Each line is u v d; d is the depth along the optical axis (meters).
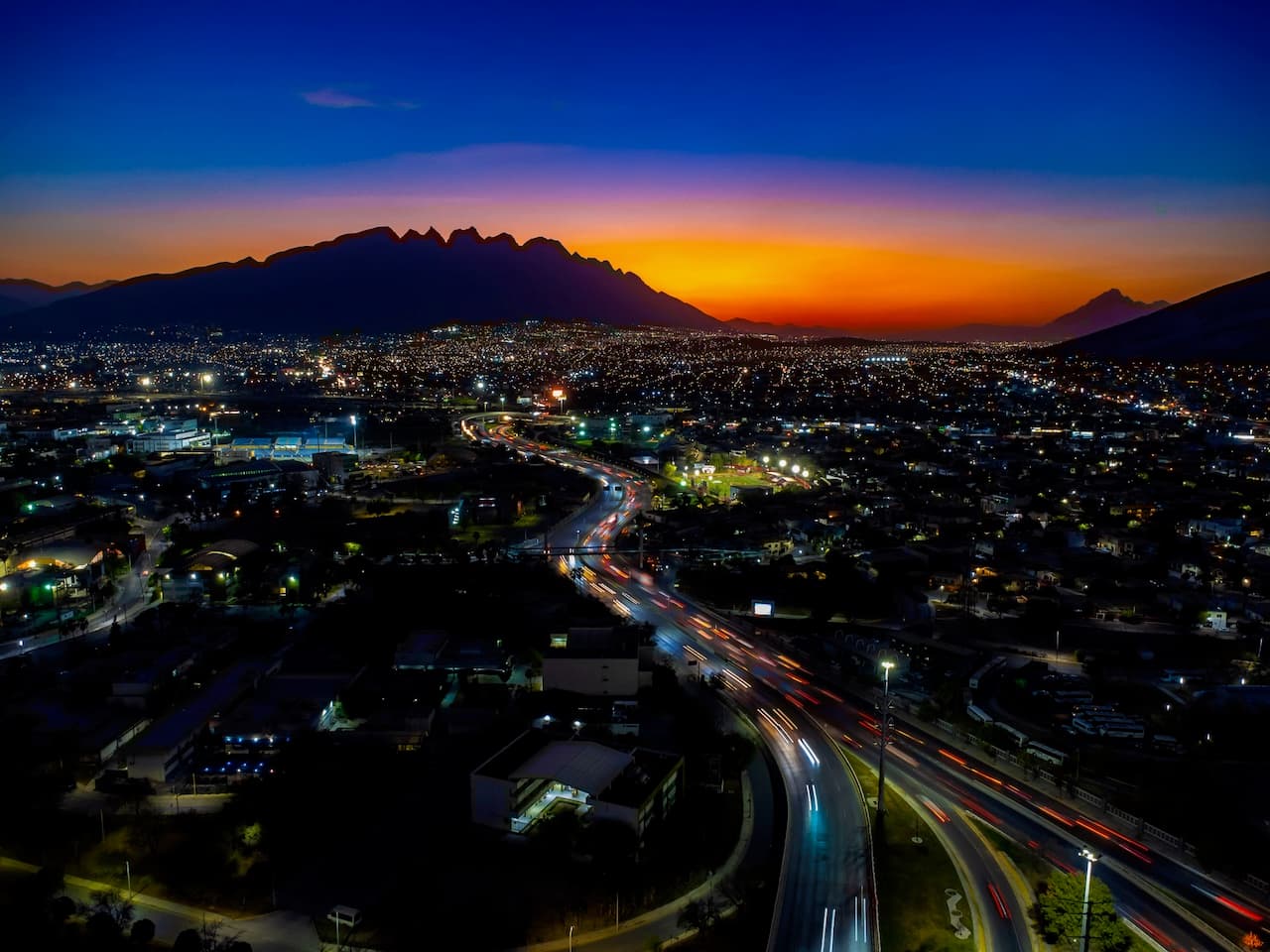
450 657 127.94
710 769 100.75
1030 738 110.94
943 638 148.00
